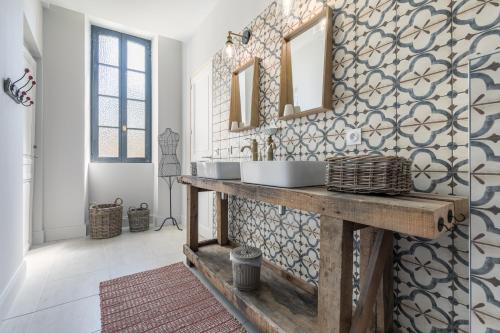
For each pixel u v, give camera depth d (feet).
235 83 7.63
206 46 9.68
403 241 3.72
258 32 6.72
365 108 4.18
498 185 2.20
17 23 5.55
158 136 11.44
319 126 5.00
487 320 2.27
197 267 6.54
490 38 2.89
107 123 11.27
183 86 11.91
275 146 5.90
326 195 2.98
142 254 8.04
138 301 5.28
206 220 9.46
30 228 8.65
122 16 9.77
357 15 4.29
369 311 3.03
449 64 3.23
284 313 4.14
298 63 5.41
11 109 5.16
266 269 5.87
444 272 3.29
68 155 9.56
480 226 2.31
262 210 6.56
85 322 4.61
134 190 11.66
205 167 6.45
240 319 4.75
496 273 2.22
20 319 4.66
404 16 3.67
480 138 2.30
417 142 3.56
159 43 11.43
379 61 3.98
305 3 5.29
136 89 11.94
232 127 7.39
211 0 8.71
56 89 9.33
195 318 4.75
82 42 9.76
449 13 3.22
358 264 4.27
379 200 2.61
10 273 5.11
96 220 9.52
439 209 2.19
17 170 5.57
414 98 3.58
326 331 3.02
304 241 5.30
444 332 3.29
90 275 6.49
